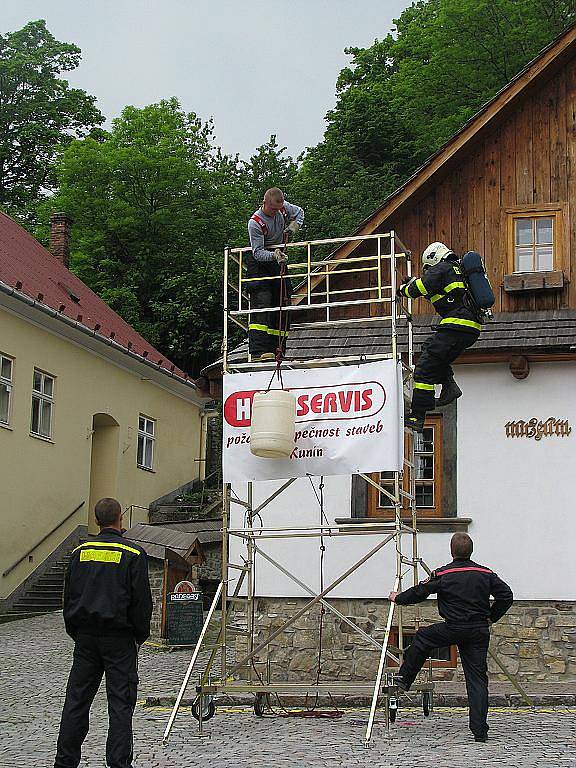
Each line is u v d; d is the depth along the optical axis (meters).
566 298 15.72
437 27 34.00
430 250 11.15
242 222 42.28
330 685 10.88
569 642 14.30
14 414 23.62
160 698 12.73
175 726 10.77
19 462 23.80
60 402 25.78
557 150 16.11
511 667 14.39
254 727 10.64
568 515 14.62
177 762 8.62
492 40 32.28
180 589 19.05
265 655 15.09
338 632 14.91
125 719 7.63
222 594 11.35
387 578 14.87
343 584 14.99
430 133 34.88
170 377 31.55
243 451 11.29
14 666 16.12
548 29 31.56
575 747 9.12
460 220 16.33
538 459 14.86
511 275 15.83
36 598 23.70
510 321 15.44
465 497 14.98
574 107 16.14
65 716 7.72
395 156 37.53
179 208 40.78
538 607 14.48
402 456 10.88
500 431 15.04
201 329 38.56
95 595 7.72
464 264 10.91
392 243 11.13
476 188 16.34
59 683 14.53
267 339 11.75
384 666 10.50
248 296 12.47
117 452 28.81
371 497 15.33
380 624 14.80
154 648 18.88
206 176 41.78
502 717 11.17
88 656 7.79
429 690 11.21
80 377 26.84
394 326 10.99
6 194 44.91
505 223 16.16
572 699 12.44
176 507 30.56
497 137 16.36
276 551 15.36
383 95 38.00
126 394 29.50
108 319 30.86
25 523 24.00
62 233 33.22
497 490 14.91
